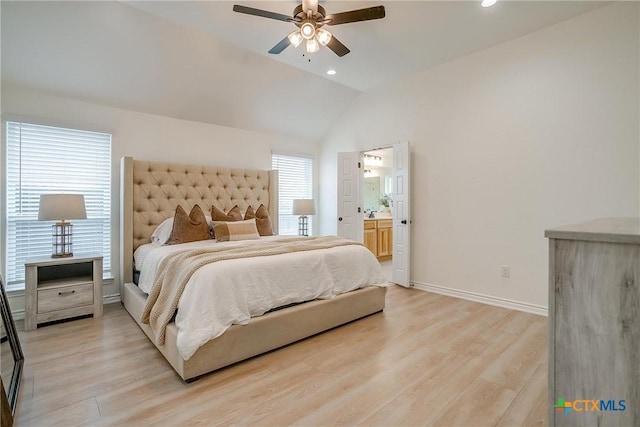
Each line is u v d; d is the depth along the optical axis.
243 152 4.55
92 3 2.54
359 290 2.86
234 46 3.31
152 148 3.70
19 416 1.53
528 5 2.57
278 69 3.80
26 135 2.93
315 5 2.18
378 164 6.68
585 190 2.73
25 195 2.93
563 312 0.93
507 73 3.16
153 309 2.13
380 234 6.01
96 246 3.32
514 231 3.15
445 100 3.67
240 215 3.88
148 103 3.56
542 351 2.22
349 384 1.82
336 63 3.66
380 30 2.92
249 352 2.06
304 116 4.80
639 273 0.82
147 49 3.04
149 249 3.03
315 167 5.47
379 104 4.43
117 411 1.57
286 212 5.12
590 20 2.67
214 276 1.97
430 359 2.12
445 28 2.90
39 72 2.86
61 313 2.72
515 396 1.71
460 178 3.55
